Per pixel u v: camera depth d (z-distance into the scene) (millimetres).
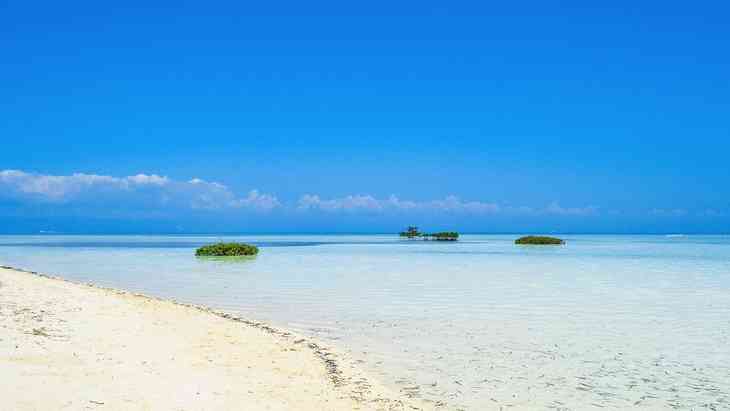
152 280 34094
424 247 97000
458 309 22422
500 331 18000
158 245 105125
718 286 30688
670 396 11586
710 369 13523
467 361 14211
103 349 12883
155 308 19828
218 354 13727
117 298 21516
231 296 26344
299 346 15375
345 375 12727
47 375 10242
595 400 11328
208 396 10156
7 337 12930
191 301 24578
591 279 34875
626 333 17688
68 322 15617
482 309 22469
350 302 24391
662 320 20047
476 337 17062
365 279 34812
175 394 10031
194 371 11852
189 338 15203
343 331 17922
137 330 15500
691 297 26156
